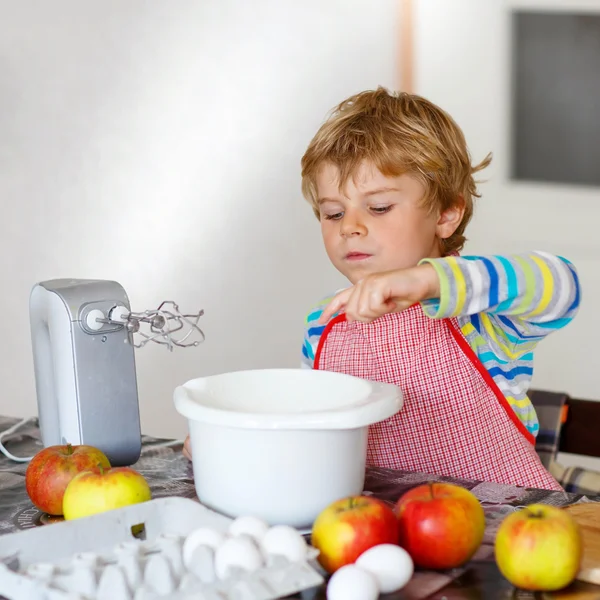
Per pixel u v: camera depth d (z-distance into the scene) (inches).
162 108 106.1
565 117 116.8
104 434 38.8
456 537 26.0
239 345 111.3
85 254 104.7
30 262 102.3
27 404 103.4
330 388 34.7
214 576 24.9
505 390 44.8
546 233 117.8
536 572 24.4
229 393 34.7
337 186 44.4
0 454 42.2
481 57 115.0
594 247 115.8
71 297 38.3
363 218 44.1
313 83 110.8
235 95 108.5
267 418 28.6
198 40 106.6
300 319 114.3
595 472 49.6
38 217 102.2
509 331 45.0
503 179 118.1
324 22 110.1
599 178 117.0
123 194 105.7
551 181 118.2
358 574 23.9
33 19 100.0
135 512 29.2
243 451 29.4
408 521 26.5
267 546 25.6
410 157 43.5
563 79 116.1
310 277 114.2
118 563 24.8
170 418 106.9
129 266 106.1
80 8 101.7
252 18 107.9
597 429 49.3
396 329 44.1
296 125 111.0
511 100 116.6
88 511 30.5
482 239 119.6
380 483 35.4
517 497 33.1
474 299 34.3
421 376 44.0
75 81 102.7
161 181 106.7
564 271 37.2
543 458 49.4
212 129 108.1
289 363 114.4
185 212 107.9
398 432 44.7
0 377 102.0
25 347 102.8
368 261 44.4
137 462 40.1
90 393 38.4
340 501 27.3
